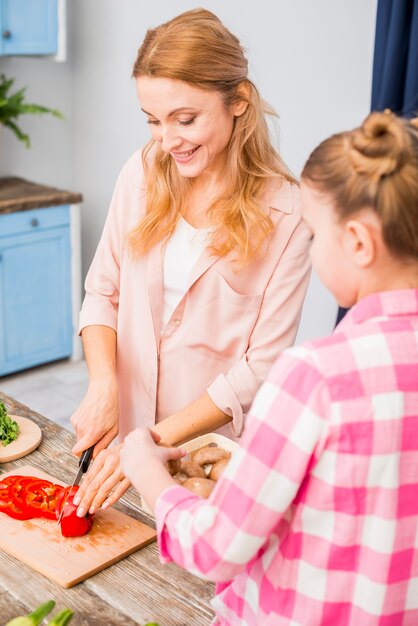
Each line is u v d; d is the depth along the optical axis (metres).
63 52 3.72
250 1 3.21
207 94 1.37
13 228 3.54
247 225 1.55
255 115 1.51
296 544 0.86
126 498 1.42
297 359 0.81
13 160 4.07
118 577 1.20
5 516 1.34
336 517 0.83
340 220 0.81
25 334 3.79
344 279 0.84
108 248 1.80
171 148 1.43
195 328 1.67
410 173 0.77
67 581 1.17
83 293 4.48
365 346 0.81
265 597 0.91
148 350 1.73
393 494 0.82
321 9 2.98
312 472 0.82
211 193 1.64
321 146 0.84
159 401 1.78
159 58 1.34
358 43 2.91
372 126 0.80
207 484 1.22
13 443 1.57
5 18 3.45
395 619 0.87
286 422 0.80
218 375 1.68
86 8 3.96
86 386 3.84
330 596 0.86
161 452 0.99
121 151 4.04
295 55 3.12
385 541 0.83
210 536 0.83
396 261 0.81
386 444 0.80
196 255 1.64
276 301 1.60
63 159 4.31
